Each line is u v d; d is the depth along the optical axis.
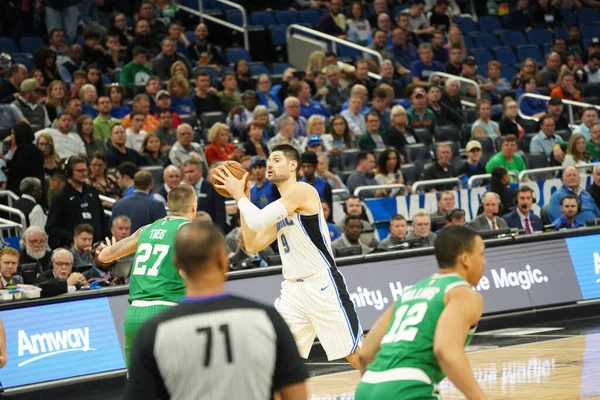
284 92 19.52
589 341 11.35
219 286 4.02
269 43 22.67
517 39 24.92
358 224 13.16
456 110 18.98
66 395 10.32
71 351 10.49
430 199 15.39
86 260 12.09
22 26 20.61
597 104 22.16
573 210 14.35
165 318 3.90
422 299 4.97
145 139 15.63
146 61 19.06
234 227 14.02
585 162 17.05
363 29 22.77
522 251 13.28
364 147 17.08
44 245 12.14
